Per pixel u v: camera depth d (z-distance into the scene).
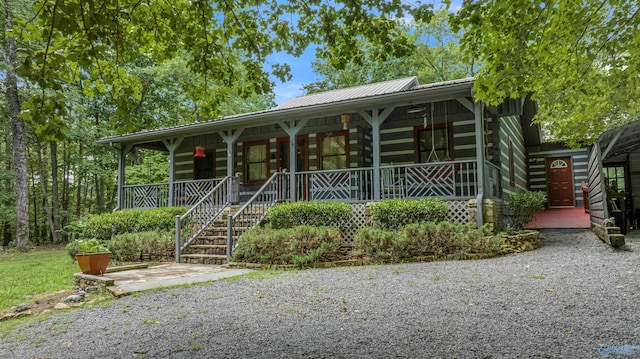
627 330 3.39
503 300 4.48
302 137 13.29
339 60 4.89
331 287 5.62
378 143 9.85
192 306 4.97
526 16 4.25
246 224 10.20
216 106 5.10
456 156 11.12
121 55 4.29
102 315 4.80
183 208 11.95
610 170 14.13
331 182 11.96
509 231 9.40
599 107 6.10
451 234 7.77
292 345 3.43
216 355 3.28
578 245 8.59
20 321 4.81
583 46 4.82
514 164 13.91
